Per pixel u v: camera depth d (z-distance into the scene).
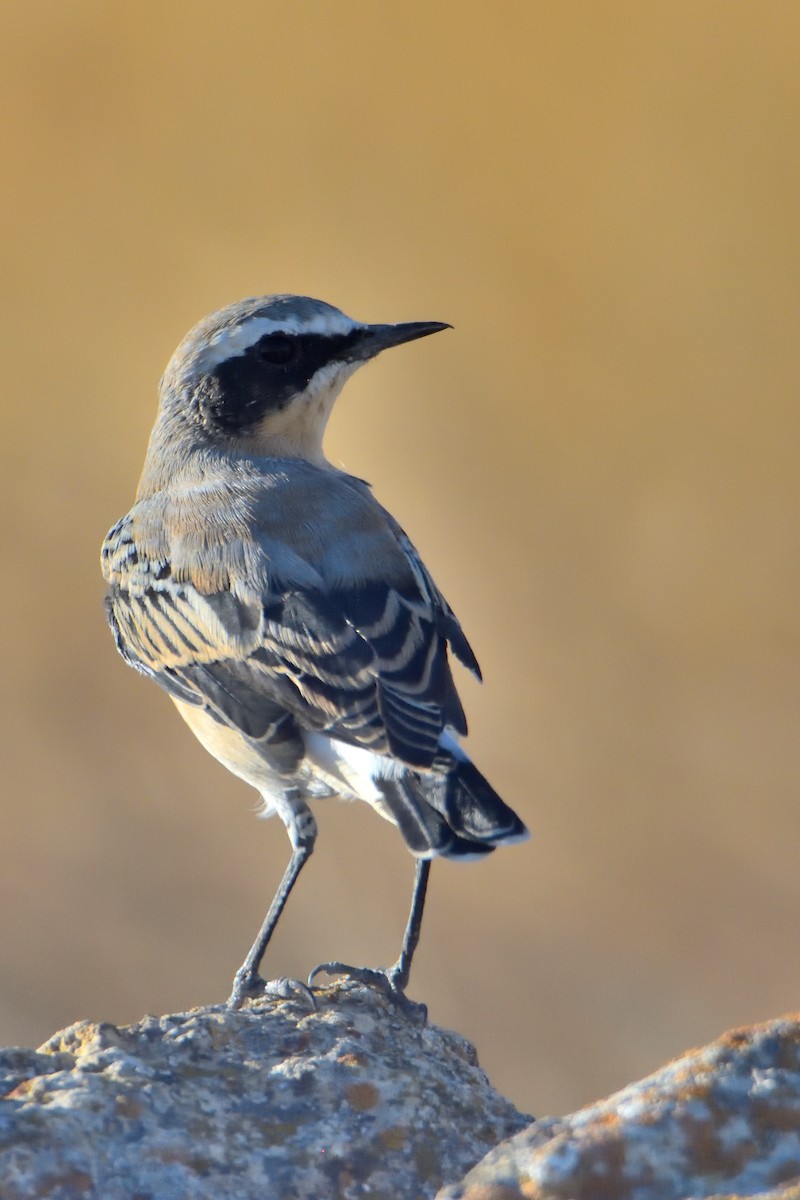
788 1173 5.32
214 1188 6.13
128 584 9.18
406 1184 6.36
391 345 9.52
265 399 9.35
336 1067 6.74
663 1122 5.42
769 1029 5.66
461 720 7.91
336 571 8.34
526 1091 15.77
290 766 8.04
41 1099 6.33
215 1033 6.98
